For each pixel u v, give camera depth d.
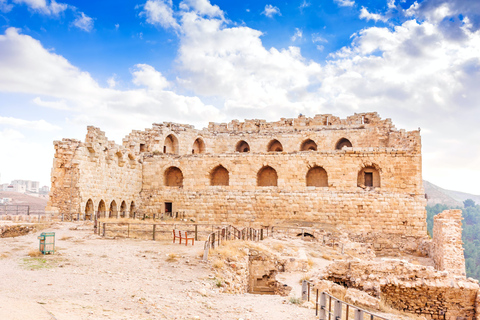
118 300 16.19
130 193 56.94
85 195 45.81
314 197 52.81
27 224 38.25
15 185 137.88
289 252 34.16
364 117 66.44
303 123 69.06
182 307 16.36
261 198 54.62
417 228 49.94
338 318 14.82
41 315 12.05
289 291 24.00
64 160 45.53
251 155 55.97
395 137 59.47
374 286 25.19
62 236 33.78
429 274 25.89
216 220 55.88
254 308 17.72
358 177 53.62
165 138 65.06
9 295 15.34
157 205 58.66
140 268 23.00
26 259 23.50
